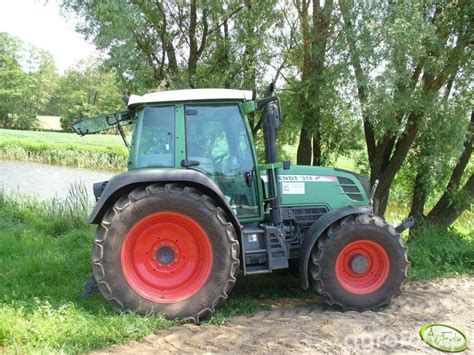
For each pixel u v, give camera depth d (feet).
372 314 15.69
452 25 26.43
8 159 98.22
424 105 26.07
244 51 28.63
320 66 26.78
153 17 27.48
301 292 18.21
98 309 14.89
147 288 14.65
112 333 12.95
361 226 15.99
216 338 13.37
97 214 14.39
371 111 24.30
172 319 14.38
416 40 23.27
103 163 92.17
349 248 16.11
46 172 79.20
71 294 16.29
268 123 16.37
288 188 17.65
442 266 22.45
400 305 16.84
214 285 14.58
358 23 24.58
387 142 29.96
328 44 26.78
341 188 18.28
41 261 19.16
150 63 28.04
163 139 15.74
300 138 29.94
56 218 31.19
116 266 14.24
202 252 14.82
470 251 23.61
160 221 14.62
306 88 26.71
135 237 14.53
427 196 31.48
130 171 14.94
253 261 15.70
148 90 27.37
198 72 29.12
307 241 15.94
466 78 27.94
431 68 26.61
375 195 30.07
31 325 13.12
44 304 14.76
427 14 26.45
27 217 32.22
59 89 257.14
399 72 24.70
